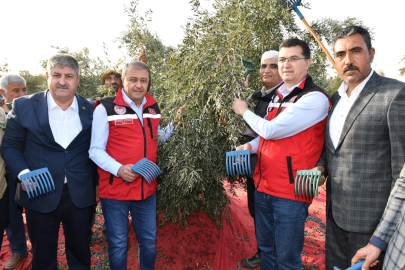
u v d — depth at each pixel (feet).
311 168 6.13
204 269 8.69
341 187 5.51
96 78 15.51
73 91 6.55
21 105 6.46
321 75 14.44
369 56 5.39
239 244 10.03
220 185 8.76
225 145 7.99
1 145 6.48
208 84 6.93
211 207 9.10
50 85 6.26
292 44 6.26
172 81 7.54
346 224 5.44
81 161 6.90
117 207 6.95
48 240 6.89
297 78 6.35
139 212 7.42
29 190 5.96
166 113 7.38
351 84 5.70
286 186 6.14
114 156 6.89
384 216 4.44
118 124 6.80
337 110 5.92
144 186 7.01
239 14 7.22
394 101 4.90
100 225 11.64
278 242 6.38
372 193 5.20
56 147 6.56
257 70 10.23
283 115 6.00
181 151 7.09
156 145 7.47
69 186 6.66
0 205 7.12
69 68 6.31
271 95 8.29
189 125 6.86
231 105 6.77
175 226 9.83
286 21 10.85
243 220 12.00
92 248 9.98
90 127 6.97
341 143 5.56
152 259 7.49
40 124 6.35
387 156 5.14
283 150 6.19
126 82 6.72
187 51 7.34
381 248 4.39
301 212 6.16
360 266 4.55
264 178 6.60
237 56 6.83
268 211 6.85
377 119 5.07
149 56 11.49
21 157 6.46
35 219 6.61
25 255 9.15
